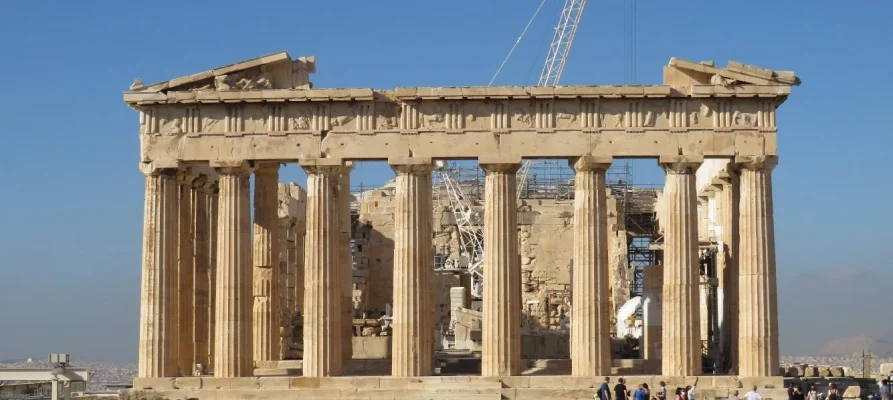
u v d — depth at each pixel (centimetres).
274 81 7438
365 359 8000
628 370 7619
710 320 8806
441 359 8275
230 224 7312
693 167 7169
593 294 7119
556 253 11025
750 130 7169
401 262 7200
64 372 8875
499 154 7200
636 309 9581
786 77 7156
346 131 7288
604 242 7162
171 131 7375
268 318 8038
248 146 7325
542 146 7194
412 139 7244
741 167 7212
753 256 7112
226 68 7375
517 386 7050
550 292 10838
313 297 7231
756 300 7094
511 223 7200
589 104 7231
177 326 7425
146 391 7131
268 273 8056
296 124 7331
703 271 9056
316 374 7188
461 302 10581
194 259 8062
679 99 7212
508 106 7250
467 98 7244
